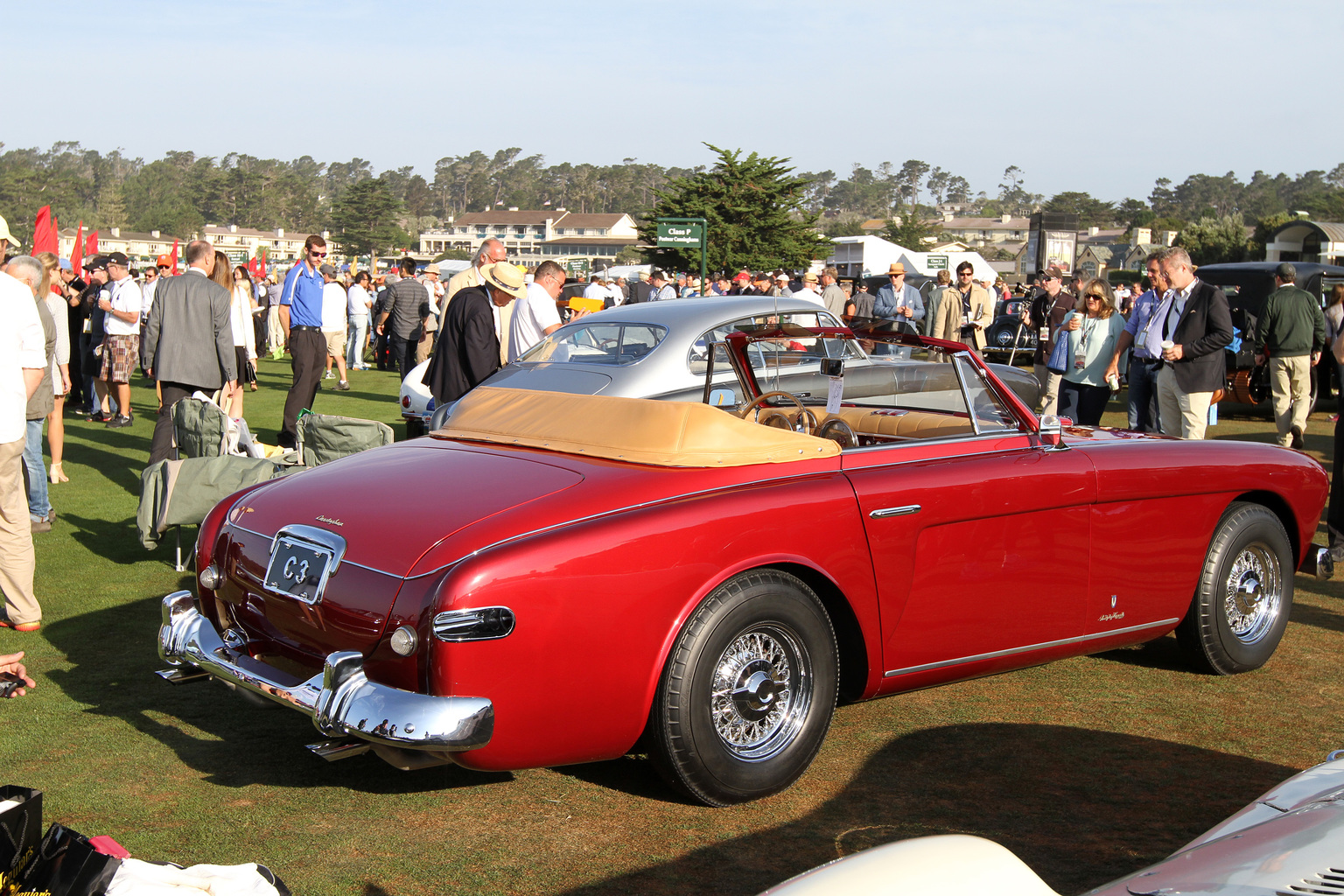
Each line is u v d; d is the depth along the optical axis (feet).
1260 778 12.21
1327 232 150.41
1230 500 15.15
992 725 13.73
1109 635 14.12
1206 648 15.25
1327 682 15.55
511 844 10.50
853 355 14.35
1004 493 12.76
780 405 15.49
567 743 10.13
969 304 45.78
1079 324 29.71
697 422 11.51
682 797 11.49
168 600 12.13
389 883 9.73
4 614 17.49
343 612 10.21
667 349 22.36
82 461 32.91
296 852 10.27
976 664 12.99
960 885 5.97
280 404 47.62
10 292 16.10
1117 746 13.07
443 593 9.54
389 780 12.00
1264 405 51.96
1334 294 38.73
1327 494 16.53
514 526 10.14
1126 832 10.85
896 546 11.98
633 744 10.62
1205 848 6.68
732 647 10.99
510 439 12.50
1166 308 24.59
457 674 9.50
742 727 11.19
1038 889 6.09
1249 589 15.65
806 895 5.85
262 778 11.97
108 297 39.52
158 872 8.18
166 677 12.26
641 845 10.48
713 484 11.19
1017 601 13.09
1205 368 24.00
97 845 8.63
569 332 24.50
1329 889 5.76
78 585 19.63
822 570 11.41
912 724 13.73
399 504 10.85
